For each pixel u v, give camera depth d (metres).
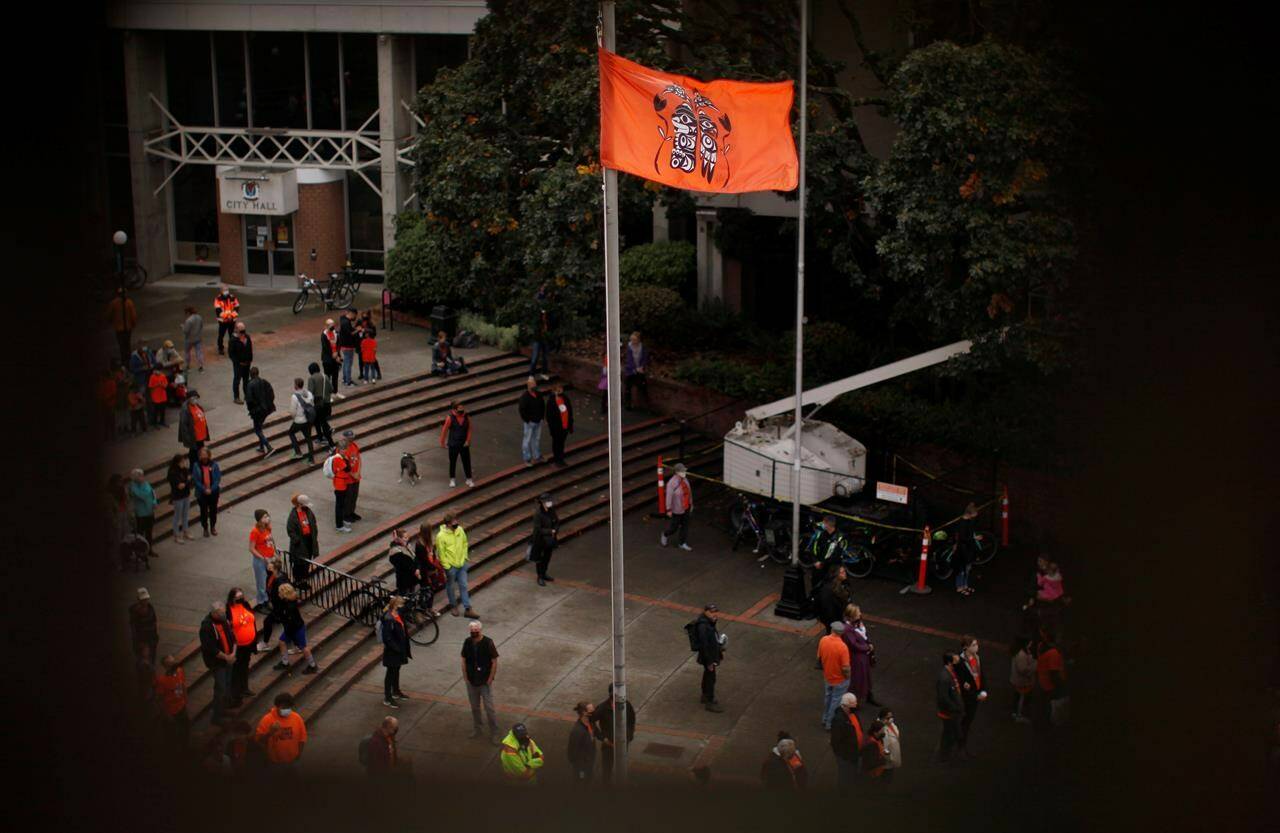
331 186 45.31
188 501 27.62
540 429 34.88
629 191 29.97
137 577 26.19
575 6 29.92
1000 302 29.27
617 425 19.41
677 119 18.80
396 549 25.58
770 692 24.58
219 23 43.84
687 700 24.25
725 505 32.62
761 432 31.48
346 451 28.42
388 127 44.16
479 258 31.75
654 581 28.70
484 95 31.83
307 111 45.31
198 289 45.06
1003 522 30.69
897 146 28.97
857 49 37.22
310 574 26.14
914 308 32.75
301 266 45.41
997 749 22.75
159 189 45.78
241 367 33.25
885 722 21.06
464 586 26.67
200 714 22.58
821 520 29.84
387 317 41.09
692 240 43.28
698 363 36.12
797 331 27.59
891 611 27.75
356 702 23.80
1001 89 27.92
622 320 38.78
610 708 21.23
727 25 32.00
